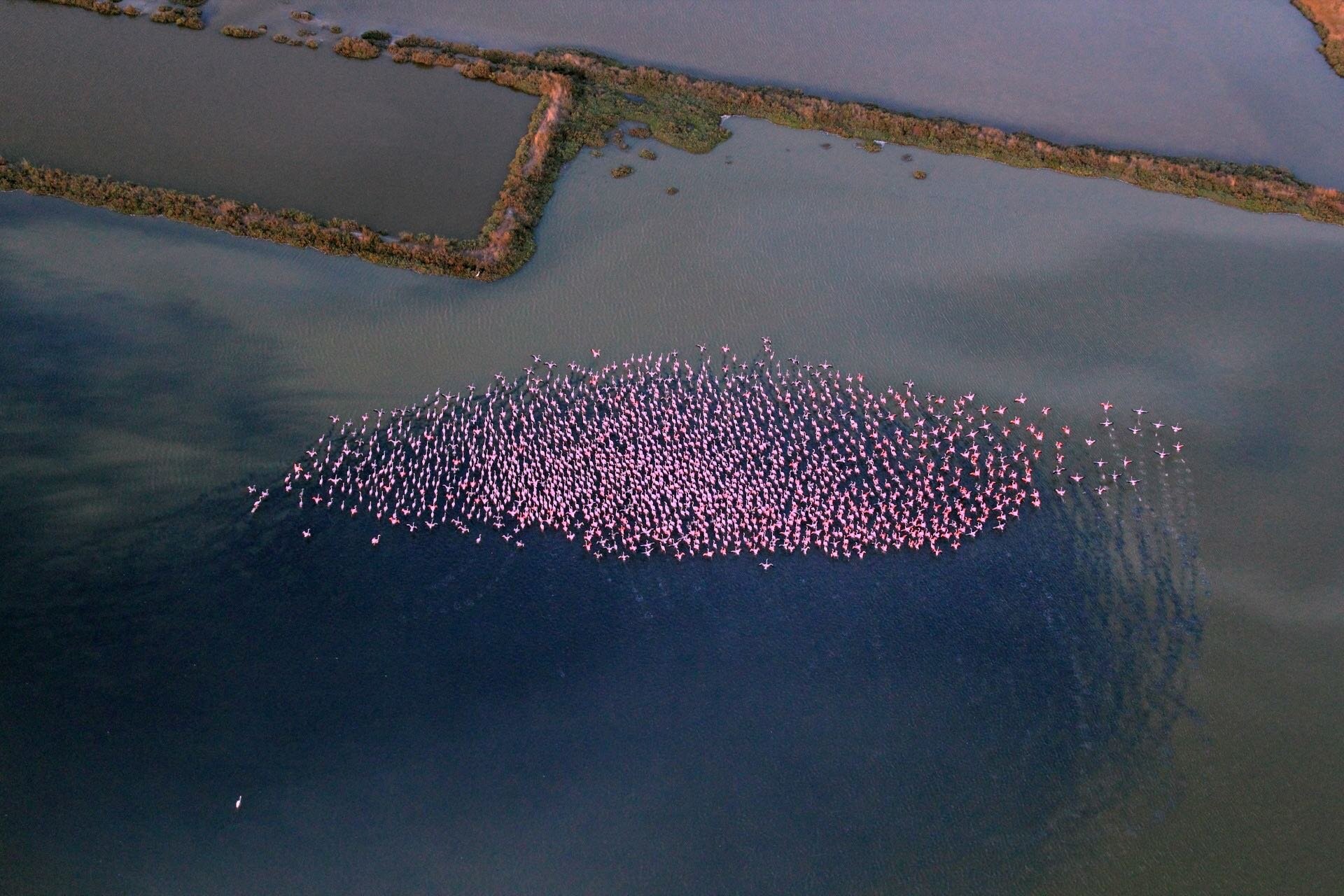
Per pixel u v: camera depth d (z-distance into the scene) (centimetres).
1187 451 5703
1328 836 4172
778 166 7444
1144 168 7619
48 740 4106
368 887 3816
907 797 4209
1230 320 6494
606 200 7006
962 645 4753
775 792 4184
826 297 6444
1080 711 4538
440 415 5522
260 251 6312
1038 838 4109
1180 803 4250
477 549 4950
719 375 5878
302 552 4872
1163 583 5069
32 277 5944
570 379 5784
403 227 6594
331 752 4172
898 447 5569
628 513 5128
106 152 6862
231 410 5422
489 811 4050
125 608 4562
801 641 4716
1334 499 5528
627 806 4097
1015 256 6844
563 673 4509
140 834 3888
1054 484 5466
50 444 5134
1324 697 4644
